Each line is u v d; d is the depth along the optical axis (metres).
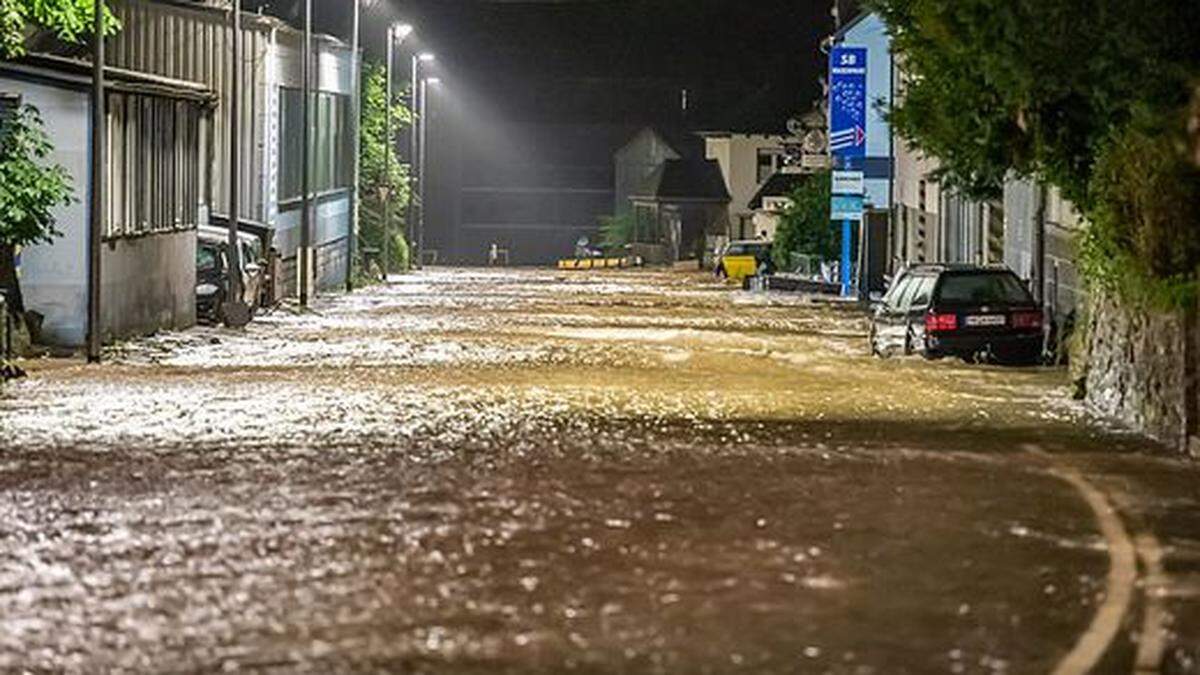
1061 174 41.72
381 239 131.00
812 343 63.75
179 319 64.56
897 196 100.38
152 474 27.95
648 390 43.62
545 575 20.38
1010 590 20.03
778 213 143.75
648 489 26.72
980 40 37.81
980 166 43.75
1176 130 34.91
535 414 37.44
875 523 24.05
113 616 18.27
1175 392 33.31
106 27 52.94
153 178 60.50
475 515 24.28
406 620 18.14
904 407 39.75
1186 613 19.02
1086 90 36.66
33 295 53.53
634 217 196.00
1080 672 16.61
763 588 19.84
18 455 30.12
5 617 18.22
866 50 98.50
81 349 53.72
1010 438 34.12
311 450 30.95
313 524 23.50
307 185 86.56
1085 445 33.16
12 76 52.94
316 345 59.25
